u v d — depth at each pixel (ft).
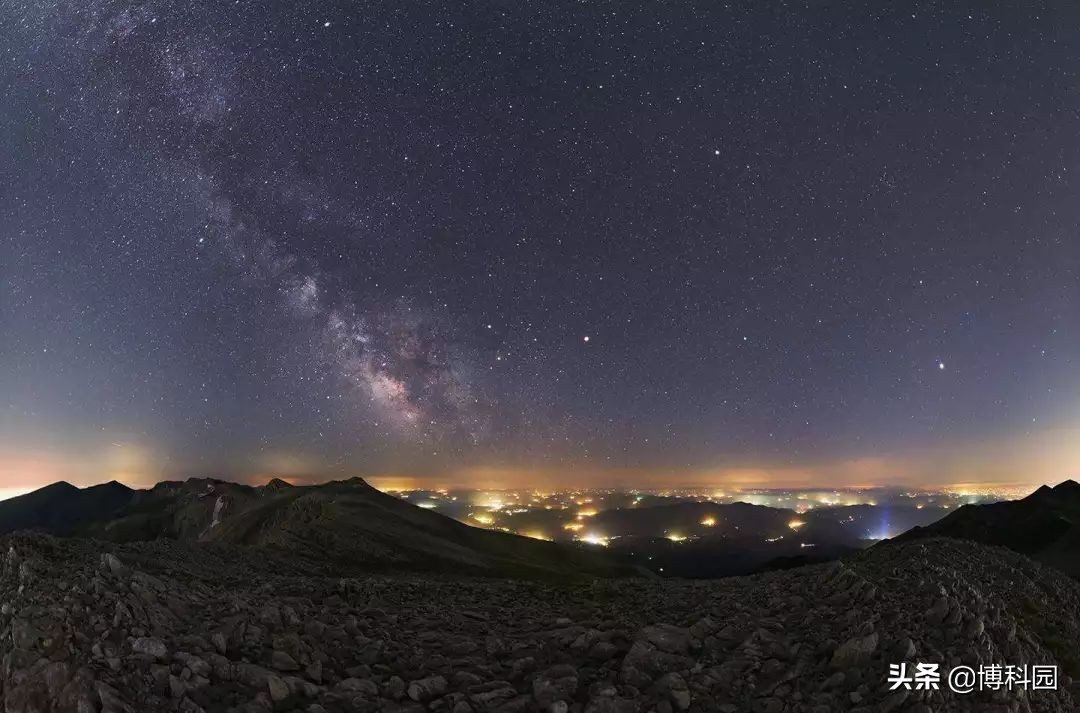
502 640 37.50
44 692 24.62
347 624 37.27
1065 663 40.88
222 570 59.57
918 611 35.99
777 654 33.91
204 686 27.40
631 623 40.19
